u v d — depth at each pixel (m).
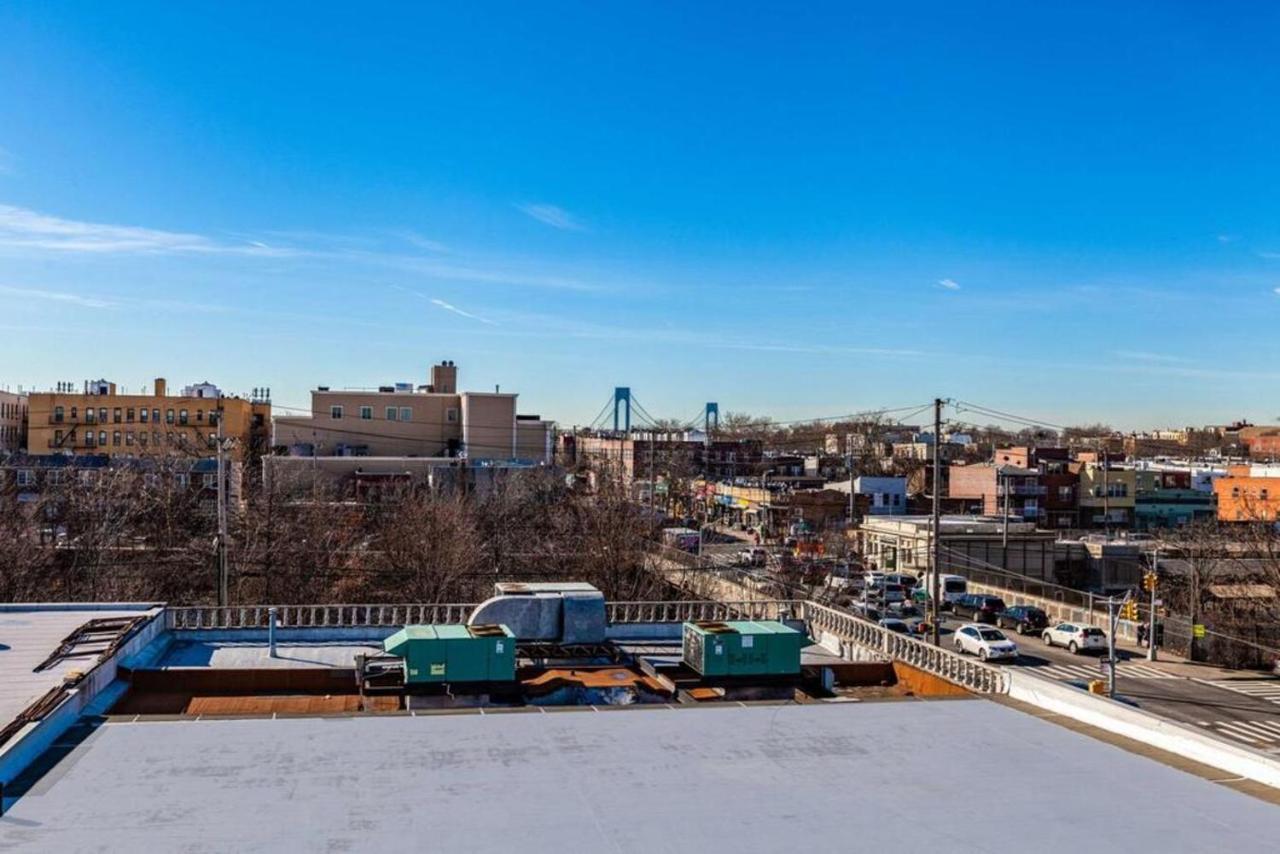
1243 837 11.62
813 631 27.81
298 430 85.12
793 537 81.50
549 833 11.24
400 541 52.81
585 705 18.03
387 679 20.06
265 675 20.64
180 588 48.75
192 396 98.69
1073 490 99.12
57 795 12.02
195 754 13.64
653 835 11.27
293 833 11.02
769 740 15.02
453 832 11.19
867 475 112.88
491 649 18.83
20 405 109.31
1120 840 11.47
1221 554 59.75
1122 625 52.66
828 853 10.92
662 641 26.06
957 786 13.17
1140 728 15.54
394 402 87.06
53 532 52.12
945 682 20.25
